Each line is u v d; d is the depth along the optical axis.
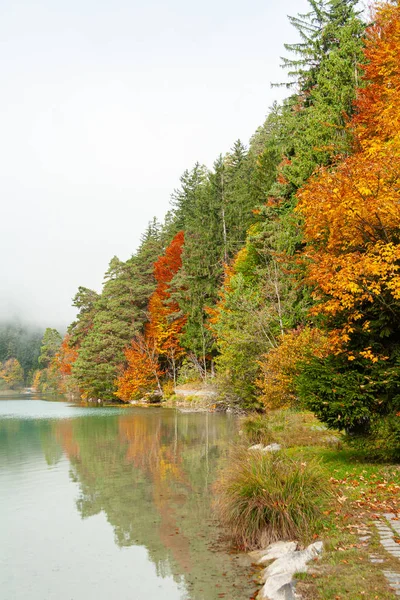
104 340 54.72
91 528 8.74
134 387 50.03
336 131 20.83
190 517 9.26
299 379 10.57
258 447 13.27
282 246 25.70
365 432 10.52
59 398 80.62
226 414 33.56
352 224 10.13
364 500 7.75
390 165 9.69
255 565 6.68
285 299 25.58
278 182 31.02
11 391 139.12
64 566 6.96
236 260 37.78
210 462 15.29
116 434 23.69
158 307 52.81
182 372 48.06
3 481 12.98
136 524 8.91
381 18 16.02
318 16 29.48
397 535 6.17
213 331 38.50
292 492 7.58
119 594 5.98
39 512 9.88
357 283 10.01
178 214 69.12
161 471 13.99
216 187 46.66
